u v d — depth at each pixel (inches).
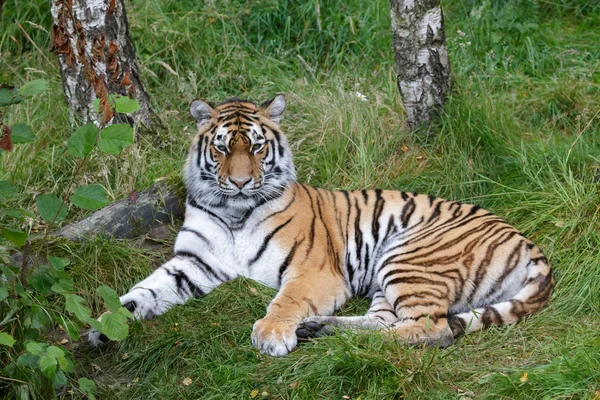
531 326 350.9
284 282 380.8
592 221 402.6
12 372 297.3
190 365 338.0
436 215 396.2
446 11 644.1
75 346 361.4
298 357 333.4
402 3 470.0
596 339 322.0
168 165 468.8
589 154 458.6
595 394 288.0
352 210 406.9
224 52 581.0
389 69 558.3
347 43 590.2
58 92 518.6
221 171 384.2
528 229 415.8
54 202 299.3
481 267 369.7
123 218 427.8
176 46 574.2
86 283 391.9
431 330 345.4
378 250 399.5
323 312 372.2
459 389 309.7
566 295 370.3
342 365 316.8
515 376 305.9
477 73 563.2
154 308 378.0
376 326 356.5
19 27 565.9
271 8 604.4
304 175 477.1
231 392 319.6
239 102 405.4
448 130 483.5
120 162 462.6
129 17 578.6
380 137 489.7
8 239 297.7
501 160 465.7
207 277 393.7
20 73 560.1
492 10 621.9
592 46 604.1
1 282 293.9
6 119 496.1
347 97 519.5
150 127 492.7
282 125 510.0
